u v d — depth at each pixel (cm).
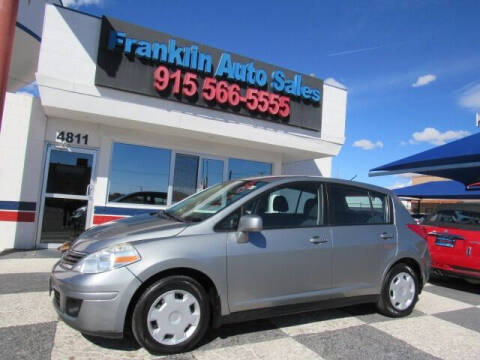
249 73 925
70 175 844
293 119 998
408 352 374
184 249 347
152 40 817
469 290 684
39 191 813
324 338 398
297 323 440
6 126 786
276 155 1093
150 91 814
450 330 446
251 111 930
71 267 338
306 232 418
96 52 776
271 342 379
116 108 788
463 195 1188
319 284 417
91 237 371
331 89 1078
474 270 631
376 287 460
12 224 788
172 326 338
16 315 409
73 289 319
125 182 898
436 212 741
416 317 488
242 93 925
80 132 848
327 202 449
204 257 353
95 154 866
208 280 361
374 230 468
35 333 365
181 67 847
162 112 829
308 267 409
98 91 773
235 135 916
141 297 328
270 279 386
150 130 895
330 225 440
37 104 810
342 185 469
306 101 1023
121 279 321
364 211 478
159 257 335
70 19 757
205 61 873
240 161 1050
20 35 960
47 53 738
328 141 1060
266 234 394
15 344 339
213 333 396
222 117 899
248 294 375
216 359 335
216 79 888
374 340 400
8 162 785
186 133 902
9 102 789
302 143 1016
